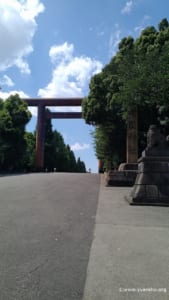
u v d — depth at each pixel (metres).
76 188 14.08
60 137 64.12
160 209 9.02
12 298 3.53
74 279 4.08
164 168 10.20
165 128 19.75
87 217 7.70
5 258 4.74
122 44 24.98
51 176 22.64
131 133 19.20
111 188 14.66
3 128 35.12
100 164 45.50
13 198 10.29
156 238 5.97
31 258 4.77
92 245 5.48
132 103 17.84
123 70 17.97
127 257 4.93
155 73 15.83
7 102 36.91
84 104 25.73
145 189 9.98
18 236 5.86
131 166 17.19
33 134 53.38
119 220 7.45
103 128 25.03
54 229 6.45
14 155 36.31
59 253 5.02
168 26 22.14
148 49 20.31
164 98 15.97
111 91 22.38
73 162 81.56
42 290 3.75
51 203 9.56
